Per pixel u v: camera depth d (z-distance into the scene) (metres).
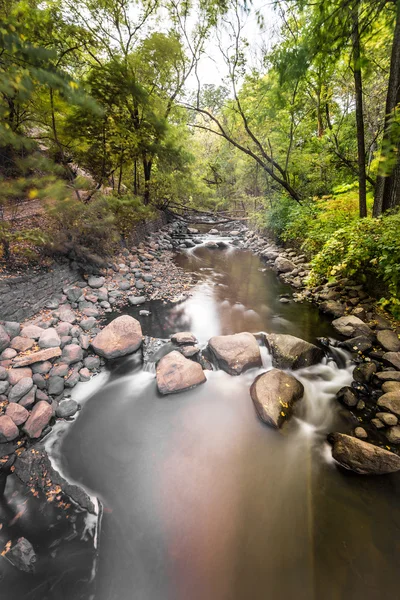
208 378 4.84
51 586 2.28
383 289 6.19
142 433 3.80
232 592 2.30
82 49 8.08
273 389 4.24
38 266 6.12
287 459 3.44
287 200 12.92
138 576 2.38
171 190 14.05
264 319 6.97
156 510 2.89
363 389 4.37
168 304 7.69
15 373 3.97
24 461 3.25
